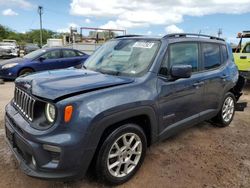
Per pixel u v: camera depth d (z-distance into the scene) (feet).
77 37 65.72
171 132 12.70
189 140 15.35
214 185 10.89
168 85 12.00
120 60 12.74
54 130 8.88
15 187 10.28
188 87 13.25
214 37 16.67
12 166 11.70
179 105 12.85
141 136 11.09
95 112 9.21
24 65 33.81
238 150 14.26
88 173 11.03
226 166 12.44
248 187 10.84
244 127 18.08
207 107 15.40
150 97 11.00
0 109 20.34
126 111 10.05
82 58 38.42
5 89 28.96
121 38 14.51
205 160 12.96
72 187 10.37
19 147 9.98
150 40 12.96
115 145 10.29
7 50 77.82
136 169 11.24
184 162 12.67
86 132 9.05
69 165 8.95
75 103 9.02
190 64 13.92
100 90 9.82
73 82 10.21
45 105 9.33
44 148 8.95
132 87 10.63
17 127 10.09
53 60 35.86
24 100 10.34
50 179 8.96
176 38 13.32
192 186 10.78
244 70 30.81
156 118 11.51
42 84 9.96
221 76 16.11
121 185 10.69
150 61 11.85
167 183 10.91
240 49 35.68
